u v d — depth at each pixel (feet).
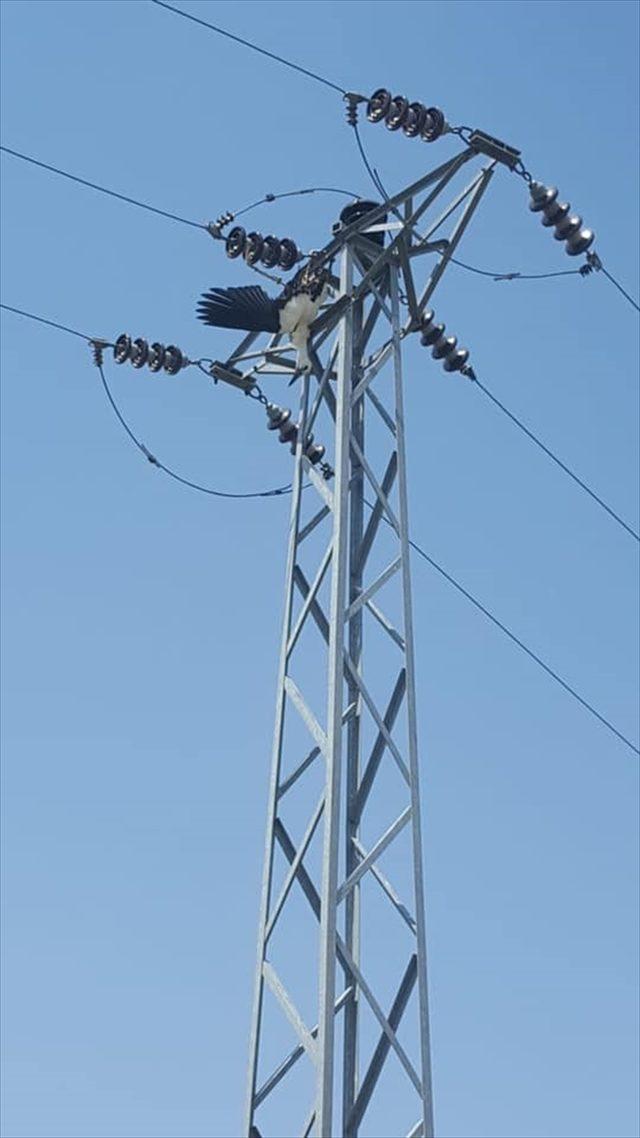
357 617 78.13
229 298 83.82
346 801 75.31
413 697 74.69
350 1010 71.61
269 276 84.38
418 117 79.87
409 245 83.35
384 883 72.33
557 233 84.69
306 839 72.38
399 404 80.33
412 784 73.15
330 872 69.46
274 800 74.79
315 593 77.30
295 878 72.38
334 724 71.97
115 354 91.45
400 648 75.72
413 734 74.02
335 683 72.64
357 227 83.10
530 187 83.71
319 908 71.36
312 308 83.20
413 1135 67.97
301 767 74.84
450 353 89.51
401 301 86.69
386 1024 68.95
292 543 79.97
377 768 74.69
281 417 92.32
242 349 90.07
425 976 70.23
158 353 90.53
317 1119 65.72
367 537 79.87
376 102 80.02
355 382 82.79
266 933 72.59
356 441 81.46
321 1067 66.33
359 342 83.56
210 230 84.07
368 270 83.20
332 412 82.79
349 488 79.77
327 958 67.97
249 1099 70.23
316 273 83.35
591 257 85.30
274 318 83.82
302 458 81.61
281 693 76.79
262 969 72.02
